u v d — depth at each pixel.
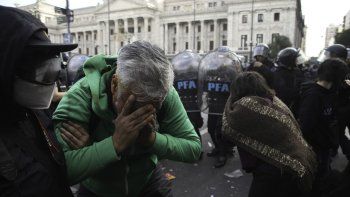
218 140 5.21
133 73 1.23
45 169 1.06
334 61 2.94
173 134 1.78
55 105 2.35
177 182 4.48
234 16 69.50
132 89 1.24
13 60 0.98
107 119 1.50
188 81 5.24
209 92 5.20
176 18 78.88
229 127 2.39
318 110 2.90
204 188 4.29
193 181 4.54
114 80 1.39
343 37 45.41
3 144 0.97
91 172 1.32
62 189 1.15
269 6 66.12
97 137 1.56
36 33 1.08
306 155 2.24
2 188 0.93
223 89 5.09
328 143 3.01
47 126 1.28
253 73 2.56
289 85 4.86
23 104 1.10
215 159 5.50
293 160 2.17
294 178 2.18
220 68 5.12
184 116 1.81
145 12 78.38
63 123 1.47
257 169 2.33
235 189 4.28
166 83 1.29
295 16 65.31
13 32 1.00
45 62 1.10
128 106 1.26
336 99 3.00
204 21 75.94
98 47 85.69
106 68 1.58
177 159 1.71
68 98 1.53
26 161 1.01
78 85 1.57
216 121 5.35
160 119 1.72
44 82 1.12
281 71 4.96
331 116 2.99
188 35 77.62
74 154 1.34
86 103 1.51
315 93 2.92
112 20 83.06
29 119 1.18
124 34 77.81
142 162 1.66
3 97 1.02
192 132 1.82
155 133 1.56
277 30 65.94
